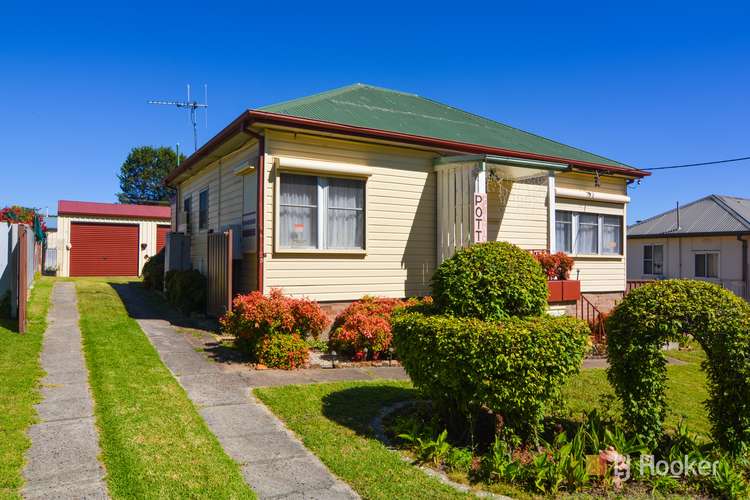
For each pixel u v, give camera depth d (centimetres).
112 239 2284
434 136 1059
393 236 1027
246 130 888
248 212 977
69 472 379
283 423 504
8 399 518
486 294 482
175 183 1675
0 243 935
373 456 430
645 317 454
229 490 361
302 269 926
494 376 428
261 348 721
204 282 1124
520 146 1234
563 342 438
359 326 797
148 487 360
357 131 932
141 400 533
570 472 393
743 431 417
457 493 373
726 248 2175
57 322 935
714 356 433
